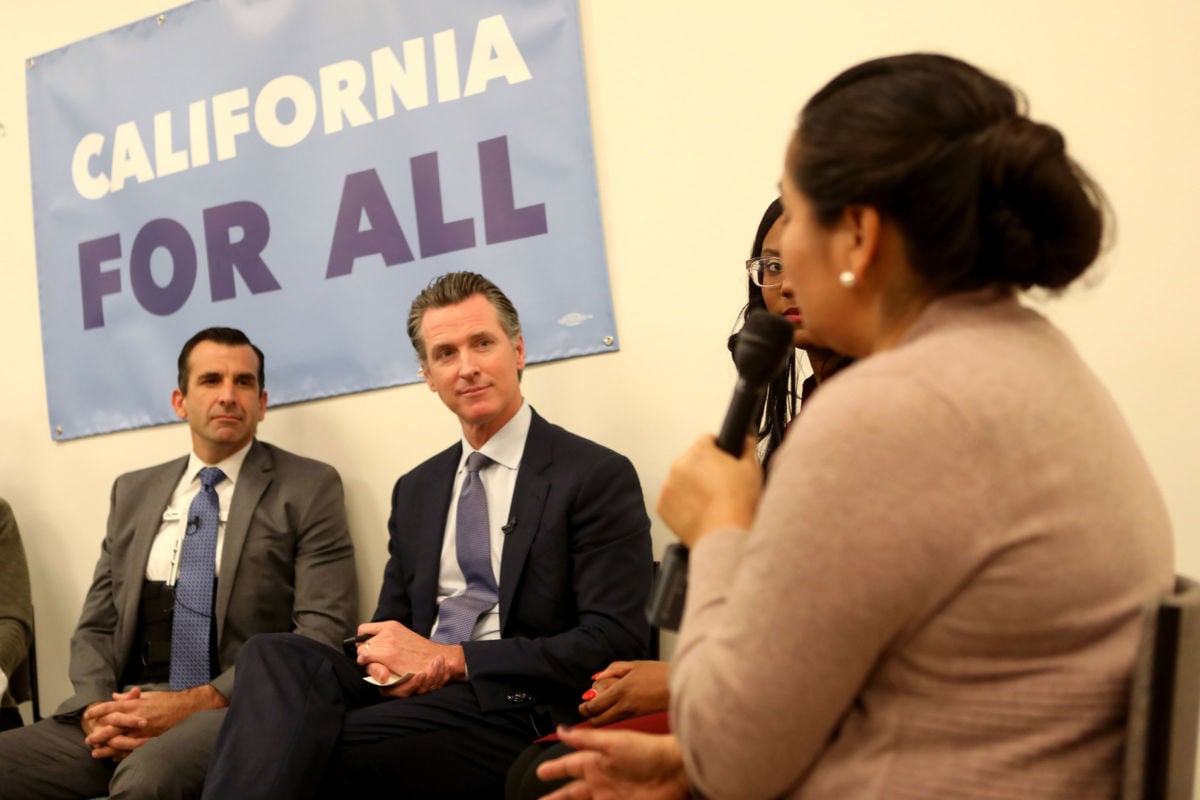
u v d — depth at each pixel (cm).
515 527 221
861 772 82
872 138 86
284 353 292
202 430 271
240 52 298
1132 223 213
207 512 271
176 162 306
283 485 273
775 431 176
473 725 195
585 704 184
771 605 80
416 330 242
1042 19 220
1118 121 215
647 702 183
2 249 331
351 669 203
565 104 262
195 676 259
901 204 86
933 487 78
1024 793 78
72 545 320
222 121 300
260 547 266
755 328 105
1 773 240
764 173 244
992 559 78
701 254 249
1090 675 79
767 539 81
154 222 308
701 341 249
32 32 329
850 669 79
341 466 288
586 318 259
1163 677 76
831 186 88
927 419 79
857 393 82
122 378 312
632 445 255
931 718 81
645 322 255
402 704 194
